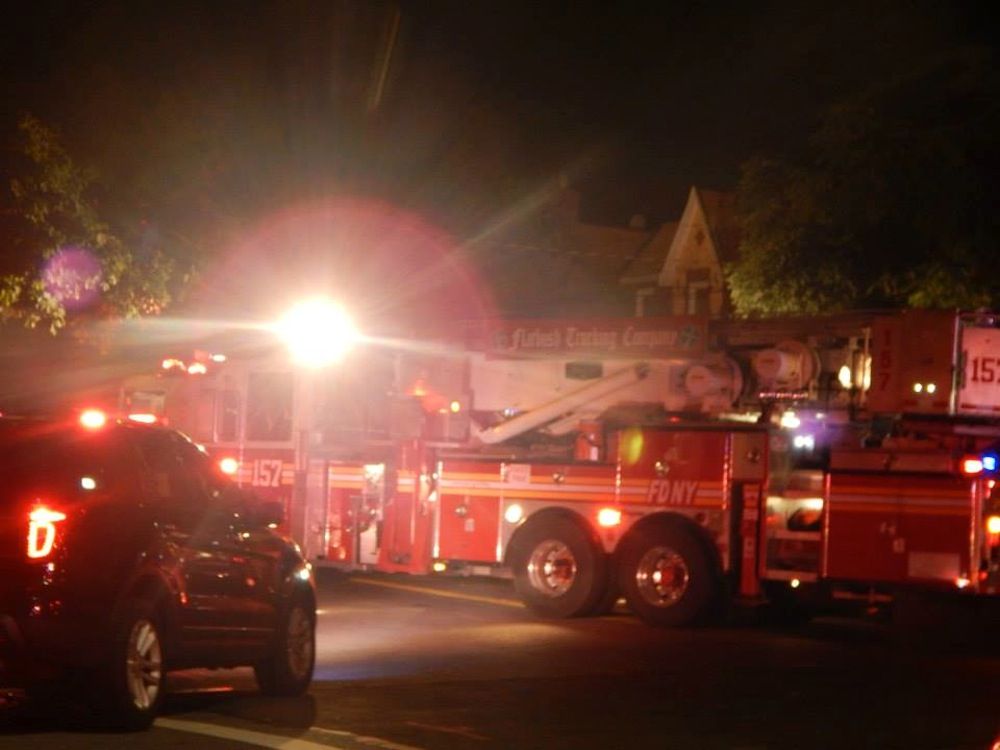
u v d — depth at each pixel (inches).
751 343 667.4
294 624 443.5
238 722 396.5
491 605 714.2
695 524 641.0
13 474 353.7
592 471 665.0
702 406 676.7
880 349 619.8
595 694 464.4
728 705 450.3
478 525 690.8
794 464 633.0
